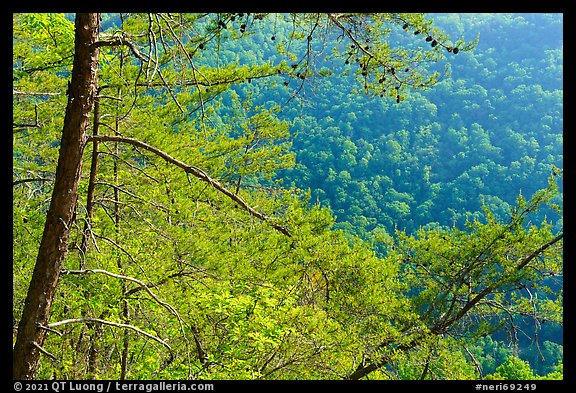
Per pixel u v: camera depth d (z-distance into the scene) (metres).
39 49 8.16
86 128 4.06
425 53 5.29
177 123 8.80
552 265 9.20
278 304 6.75
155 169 8.21
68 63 7.64
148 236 7.21
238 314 6.60
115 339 6.41
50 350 6.01
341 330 6.66
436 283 9.82
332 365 6.88
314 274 7.01
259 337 6.23
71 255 6.30
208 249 6.81
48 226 4.02
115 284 6.39
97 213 7.59
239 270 6.86
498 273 9.41
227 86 8.87
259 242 6.93
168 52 3.82
